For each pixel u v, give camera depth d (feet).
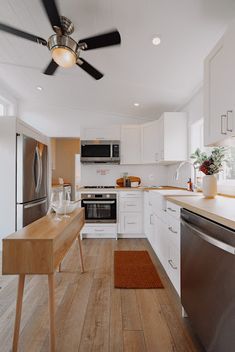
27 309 5.55
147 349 4.25
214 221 3.63
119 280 7.11
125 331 4.75
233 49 4.20
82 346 4.31
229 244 3.02
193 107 10.44
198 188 9.08
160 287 6.69
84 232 12.10
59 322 5.05
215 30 6.14
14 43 7.59
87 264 8.50
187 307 4.58
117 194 12.23
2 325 4.94
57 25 5.28
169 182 13.92
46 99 13.04
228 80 4.40
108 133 13.30
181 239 5.01
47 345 4.34
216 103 4.97
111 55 7.70
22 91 12.05
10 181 9.70
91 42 5.63
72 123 14.53
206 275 3.66
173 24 5.96
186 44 6.88
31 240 3.77
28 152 10.30
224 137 4.60
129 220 12.23
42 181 12.12
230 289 2.95
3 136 9.71
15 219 9.70
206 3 5.14
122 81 10.02
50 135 14.42
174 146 11.07
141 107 13.17
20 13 6.14
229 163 7.64
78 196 12.21
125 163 13.39
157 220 8.63
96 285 6.85
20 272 3.77
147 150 13.01
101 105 13.42
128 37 6.61
